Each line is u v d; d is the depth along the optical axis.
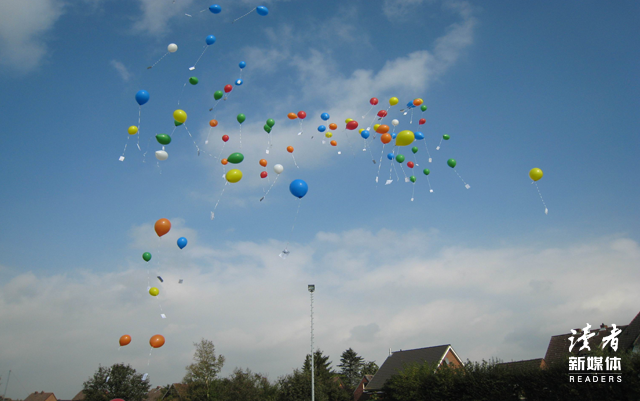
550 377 24.94
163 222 16.91
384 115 18.91
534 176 16.77
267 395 41.81
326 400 41.69
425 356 49.12
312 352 32.28
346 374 84.75
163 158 16.22
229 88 17.70
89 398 40.81
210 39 16.27
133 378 42.78
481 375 28.47
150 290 17.33
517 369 27.45
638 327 32.00
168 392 50.12
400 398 35.31
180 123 16.11
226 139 19.14
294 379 42.19
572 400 23.70
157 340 18.25
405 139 16.81
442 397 30.45
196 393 39.19
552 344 38.50
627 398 21.75
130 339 18.77
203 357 41.19
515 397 26.55
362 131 19.03
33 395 72.69
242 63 18.05
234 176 16.66
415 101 19.16
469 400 28.52
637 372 21.83
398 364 50.12
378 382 48.47
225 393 39.06
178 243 17.62
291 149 19.77
